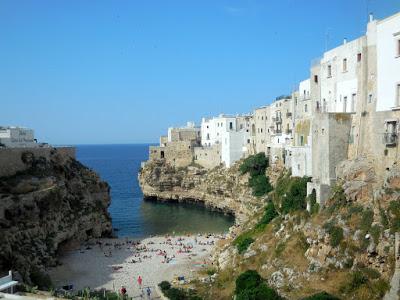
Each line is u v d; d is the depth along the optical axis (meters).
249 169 121.44
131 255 81.88
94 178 109.69
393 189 43.50
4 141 112.50
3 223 68.31
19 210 73.62
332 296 39.84
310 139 65.81
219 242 83.56
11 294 41.25
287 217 59.91
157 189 155.50
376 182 48.81
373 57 51.06
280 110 111.12
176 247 87.50
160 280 65.62
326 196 53.78
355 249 43.62
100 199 108.75
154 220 121.00
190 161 157.50
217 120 168.00
